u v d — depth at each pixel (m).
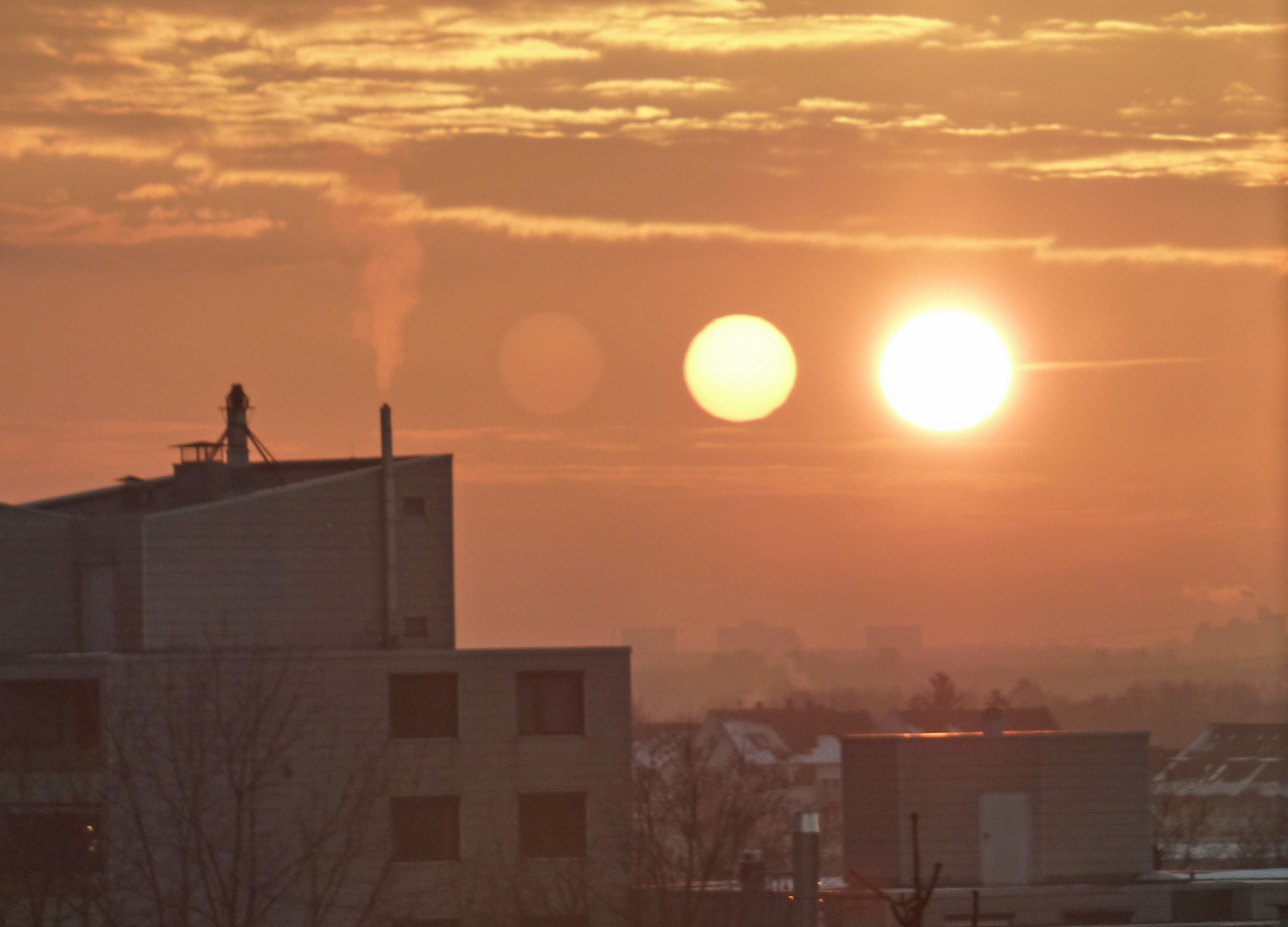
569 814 194.38
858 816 184.88
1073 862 182.88
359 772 188.12
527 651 195.75
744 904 170.25
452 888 190.12
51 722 180.00
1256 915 180.00
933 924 172.00
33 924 160.50
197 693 177.62
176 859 177.50
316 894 174.00
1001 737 183.88
